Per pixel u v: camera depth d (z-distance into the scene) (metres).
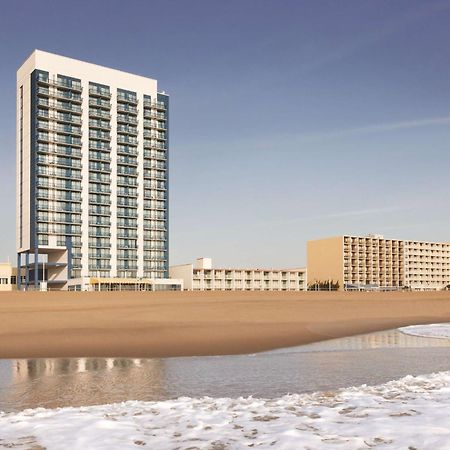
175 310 52.84
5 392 16.50
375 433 9.31
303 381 18.14
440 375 17.47
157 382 18.25
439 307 70.44
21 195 126.38
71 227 123.69
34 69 121.81
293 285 163.00
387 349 29.08
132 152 133.75
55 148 123.69
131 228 131.75
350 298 78.56
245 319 50.25
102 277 124.62
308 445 8.66
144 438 9.46
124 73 134.00
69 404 14.62
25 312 47.06
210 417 11.32
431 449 8.20
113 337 34.59
